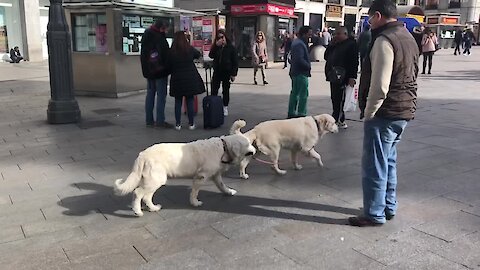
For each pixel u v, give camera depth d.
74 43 11.50
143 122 8.35
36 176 5.20
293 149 5.37
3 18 23.25
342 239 3.61
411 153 6.19
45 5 25.19
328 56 7.73
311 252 3.40
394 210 3.98
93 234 3.71
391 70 3.45
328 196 4.61
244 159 4.90
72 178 5.14
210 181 5.03
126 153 6.22
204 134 7.42
